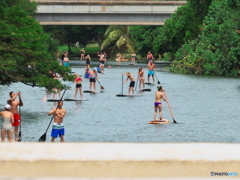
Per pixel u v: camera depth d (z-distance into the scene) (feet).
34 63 240.12
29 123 224.33
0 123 222.48
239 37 531.91
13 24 251.60
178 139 194.49
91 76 363.76
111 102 307.58
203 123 234.17
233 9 570.87
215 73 542.57
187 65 557.33
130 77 345.10
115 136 198.39
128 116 252.21
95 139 191.11
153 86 408.26
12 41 240.32
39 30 257.55
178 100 320.70
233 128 222.48
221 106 295.69
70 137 194.59
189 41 609.42
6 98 317.01
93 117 246.88
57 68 250.57
